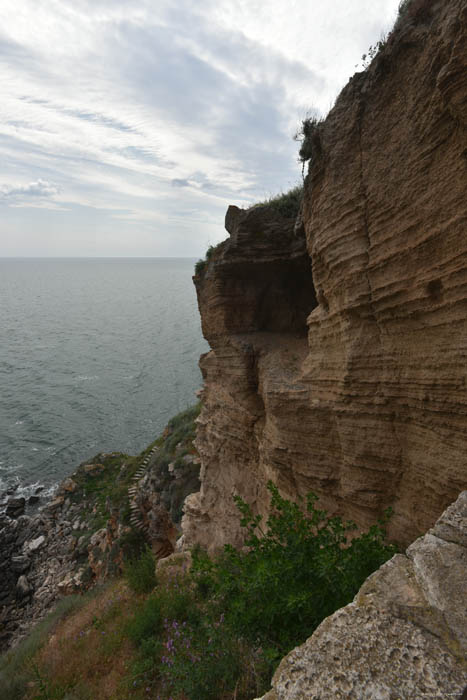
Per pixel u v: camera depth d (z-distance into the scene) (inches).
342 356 285.0
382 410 255.9
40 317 7165.4
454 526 129.2
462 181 183.3
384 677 92.0
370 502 273.1
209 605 312.0
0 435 2288.4
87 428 2418.8
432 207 200.5
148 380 3378.4
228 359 485.7
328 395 305.3
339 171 260.5
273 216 427.2
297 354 419.2
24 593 1089.4
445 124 186.7
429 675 90.0
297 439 336.8
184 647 271.9
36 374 3572.8
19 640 930.1
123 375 3533.5
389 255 230.4
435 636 98.8
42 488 1747.0
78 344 4852.4
